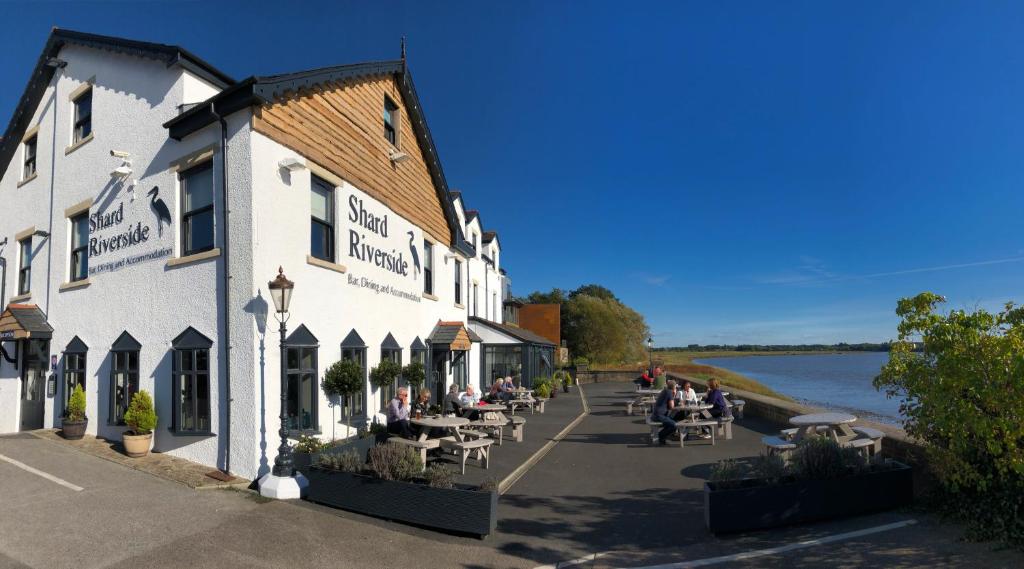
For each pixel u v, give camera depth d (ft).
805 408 45.06
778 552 18.76
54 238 42.19
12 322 40.65
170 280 31.86
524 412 62.34
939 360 20.93
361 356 37.86
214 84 34.12
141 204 34.35
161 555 18.65
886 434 28.07
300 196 31.76
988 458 20.12
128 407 33.30
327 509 24.26
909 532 19.75
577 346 176.65
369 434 33.01
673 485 28.68
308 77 31.94
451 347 50.29
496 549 20.18
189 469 28.55
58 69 43.34
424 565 18.69
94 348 37.01
